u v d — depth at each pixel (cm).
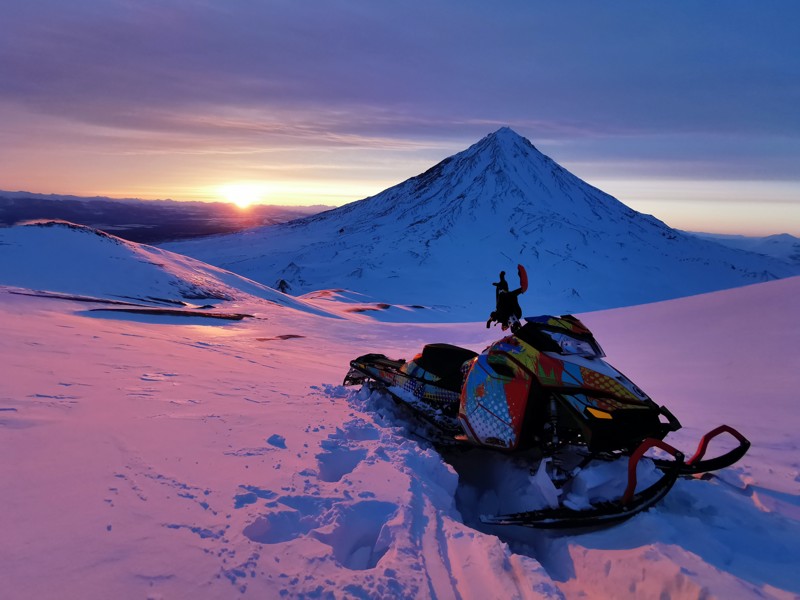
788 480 411
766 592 253
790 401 669
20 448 379
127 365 756
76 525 278
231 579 243
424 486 382
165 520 290
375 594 247
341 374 1027
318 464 401
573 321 404
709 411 664
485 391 435
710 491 373
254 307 3778
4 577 230
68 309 1997
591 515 327
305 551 275
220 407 554
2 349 752
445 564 287
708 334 1244
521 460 445
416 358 603
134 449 396
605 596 282
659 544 292
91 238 4362
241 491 334
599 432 357
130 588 229
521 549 358
